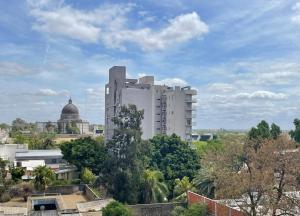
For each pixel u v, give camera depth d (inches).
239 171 1540.4
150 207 1956.2
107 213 1726.1
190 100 3924.7
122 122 2421.3
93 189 2405.3
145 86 3752.5
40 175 2343.8
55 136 5757.9
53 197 2246.6
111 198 2090.3
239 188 1390.3
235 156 1583.4
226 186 1482.5
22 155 3257.9
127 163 2289.6
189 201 1959.9
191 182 2417.6
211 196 1934.1
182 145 2783.0
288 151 1456.7
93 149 2770.7
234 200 1536.7
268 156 1440.7
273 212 1384.1
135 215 1930.4
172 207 1982.0
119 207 1750.7
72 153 2736.2
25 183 2406.5
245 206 1434.5
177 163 2628.0
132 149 2298.2
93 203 1945.1
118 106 3617.1
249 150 1524.4
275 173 1444.4
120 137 2362.2
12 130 7007.9
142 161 2341.3
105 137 3868.1
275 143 1485.0
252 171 1439.5
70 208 1974.7
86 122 7322.8
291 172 1401.3
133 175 2220.7
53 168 3061.0
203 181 2014.0
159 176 2333.9
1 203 2126.0
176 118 3870.6
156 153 2689.5
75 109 7140.8
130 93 3619.6
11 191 2298.2
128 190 2196.1
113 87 3695.9
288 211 1453.0
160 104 3873.0
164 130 3833.7
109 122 3782.0
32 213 1847.9
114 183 2245.3
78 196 2404.0
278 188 1412.4
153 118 3757.4
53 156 3329.2
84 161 2726.4
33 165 2967.5
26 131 7027.6
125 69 3703.3
